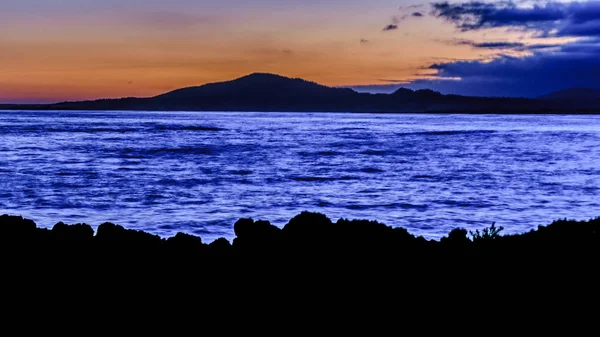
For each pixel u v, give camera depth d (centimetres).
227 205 2520
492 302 723
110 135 9338
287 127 14275
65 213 2288
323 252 844
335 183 3369
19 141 7394
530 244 918
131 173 3831
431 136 9725
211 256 863
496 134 10538
